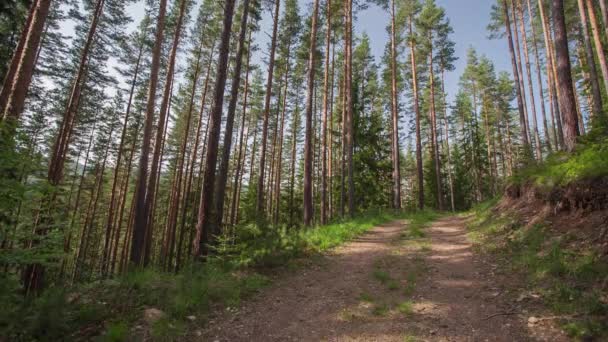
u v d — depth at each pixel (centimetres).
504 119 3931
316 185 3678
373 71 2881
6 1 864
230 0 1023
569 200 724
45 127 2092
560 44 985
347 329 473
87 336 404
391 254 905
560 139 2062
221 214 1002
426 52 2553
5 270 434
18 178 487
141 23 2272
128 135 2736
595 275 485
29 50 743
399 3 2414
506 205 1106
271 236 849
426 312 512
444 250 905
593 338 365
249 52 2202
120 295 520
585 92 2286
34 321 373
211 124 951
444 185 3988
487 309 496
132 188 3092
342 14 1984
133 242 1124
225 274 695
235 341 438
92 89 2080
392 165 2666
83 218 3036
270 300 603
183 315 495
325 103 2058
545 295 489
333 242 1090
